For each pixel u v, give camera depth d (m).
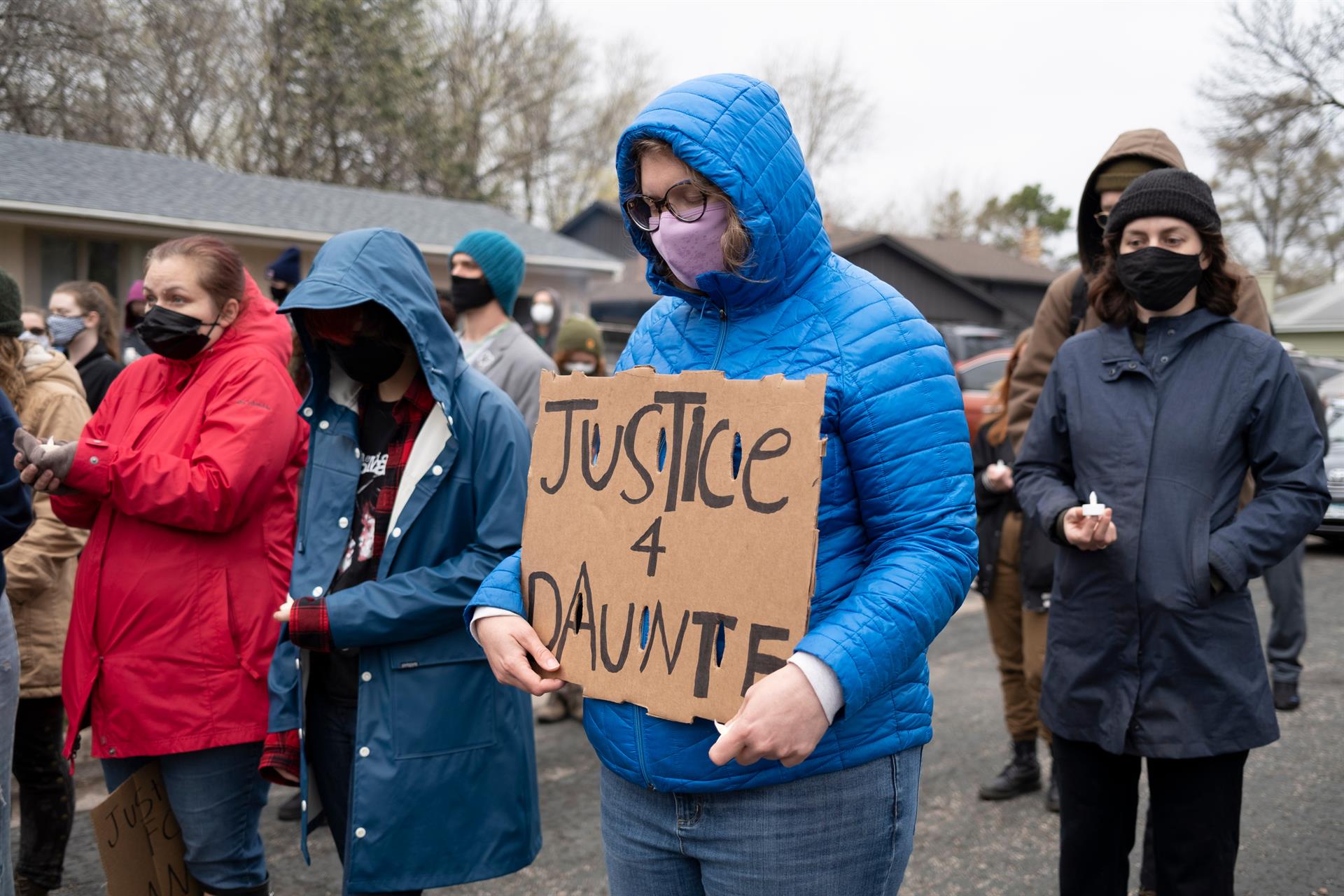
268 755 2.23
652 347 1.74
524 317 17.97
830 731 1.51
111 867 2.27
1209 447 2.18
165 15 22.28
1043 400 2.49
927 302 30.69
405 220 17.86
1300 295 18.45
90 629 2.38
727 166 1.44
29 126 19.28
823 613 1.50
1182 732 2.13
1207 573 2.12
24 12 18.38
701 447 1.52
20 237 13.32
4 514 2.11
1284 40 16.27
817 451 1.40
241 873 2.49
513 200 33.56
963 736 4.59
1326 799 3.73
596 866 3.36
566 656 1.64
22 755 2.95
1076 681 2.27
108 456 2.24
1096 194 3.16
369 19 25.98
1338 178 21.77
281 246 15.52
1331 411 9.34
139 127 22.56
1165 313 2.30
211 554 2.41
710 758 1.39
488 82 31.45
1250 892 3.05
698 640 1.48
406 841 2.19
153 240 14.34
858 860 1.56
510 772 2.31
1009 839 3.52
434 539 2.27
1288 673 4.81
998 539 3.80
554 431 1.73
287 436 2.43
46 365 3.24
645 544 1.56
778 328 1.56
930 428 1.49
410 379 2.37
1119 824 2.32
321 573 2.28
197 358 2.50
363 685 2.20
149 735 2.35
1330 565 8.52
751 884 1.54
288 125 25.36
